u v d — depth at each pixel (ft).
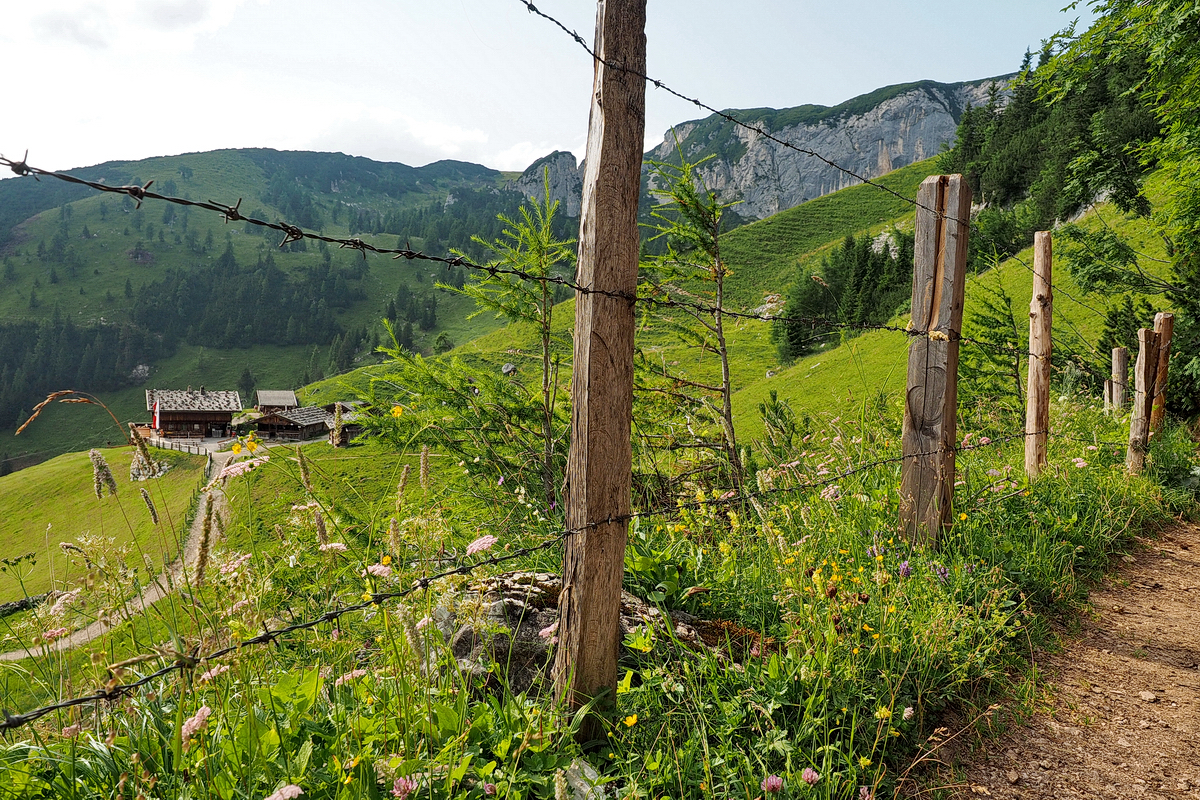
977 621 12.48
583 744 8.52
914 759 9.70
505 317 20.45
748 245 370.94
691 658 10.37
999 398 34.04
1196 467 25.38
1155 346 24.76
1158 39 36.35
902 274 186.80
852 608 11.27
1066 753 10.39
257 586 7.47
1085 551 18.17
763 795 7.88
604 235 8.48
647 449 21.30
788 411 25.70
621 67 8.53
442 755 7.21
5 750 6.75
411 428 18.90
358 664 9.04
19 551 111.65
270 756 6.90
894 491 18.06
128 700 7.47
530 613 10.43
